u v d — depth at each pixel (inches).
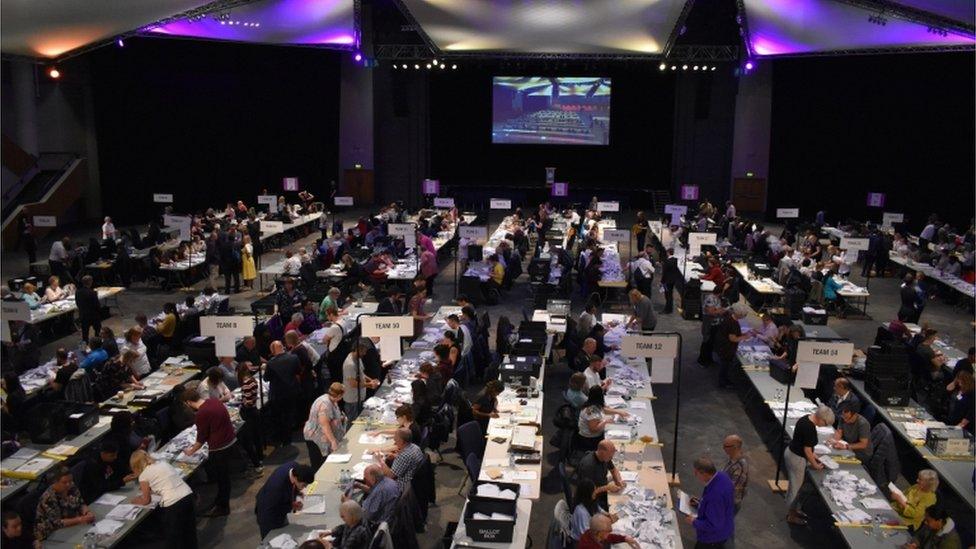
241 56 1509.6
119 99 1432.1
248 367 497.7
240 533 428.8
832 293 852.6
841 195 1499.8
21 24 677.9
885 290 998.4
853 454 442.3
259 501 358.3
